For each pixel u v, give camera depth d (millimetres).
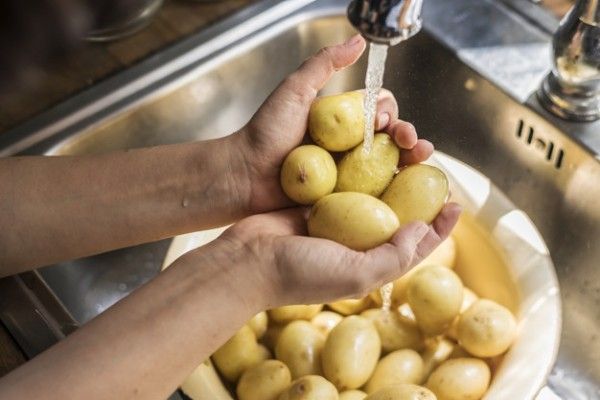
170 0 845
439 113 762
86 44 809
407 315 632
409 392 524
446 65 732
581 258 694
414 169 547
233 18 770
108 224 575
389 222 499
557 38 634
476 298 641
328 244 492
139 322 463
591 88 648
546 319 554
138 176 577
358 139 550
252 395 563
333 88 813
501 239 610
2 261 562
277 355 608
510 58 712
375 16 374
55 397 426
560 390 670
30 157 583
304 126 559
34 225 562
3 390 424
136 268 738
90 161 582
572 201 683
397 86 783
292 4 771
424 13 752
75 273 711
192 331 469
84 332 457
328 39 779
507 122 703
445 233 540
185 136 767
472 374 566
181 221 591
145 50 798
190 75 730
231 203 588
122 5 796
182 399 529
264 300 502
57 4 788
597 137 648
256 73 772
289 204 596
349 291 493
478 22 743
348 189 550
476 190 629
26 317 550
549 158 683
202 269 495
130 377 445
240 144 566
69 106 704
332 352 571
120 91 715
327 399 532
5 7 791
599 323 687
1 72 793
